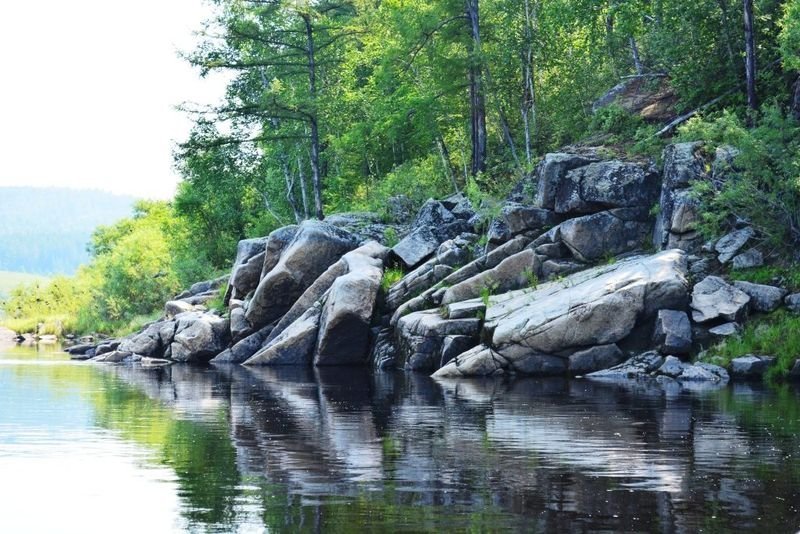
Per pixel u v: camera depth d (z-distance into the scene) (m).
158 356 41.19
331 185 57.84
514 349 27.42
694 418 17.69
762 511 10.48
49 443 15.53
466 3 43.16
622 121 37.50
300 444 15.14
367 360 34.25
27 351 52.19
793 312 26.11
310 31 50.25
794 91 32.25
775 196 28.02
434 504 10.87
